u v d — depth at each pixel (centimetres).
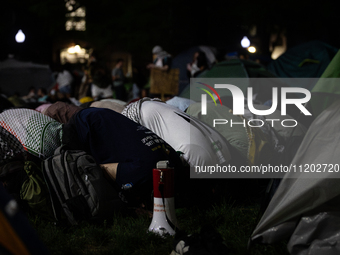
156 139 382
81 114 407
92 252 294
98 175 350
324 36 1864
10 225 208
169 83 1143
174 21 1678
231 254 282
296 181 291
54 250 293
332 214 279
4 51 2259
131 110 438
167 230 322
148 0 1923
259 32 1997
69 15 2272
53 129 416
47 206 345
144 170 363
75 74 1435
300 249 279
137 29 2020
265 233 290
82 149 402
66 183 340
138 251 296
